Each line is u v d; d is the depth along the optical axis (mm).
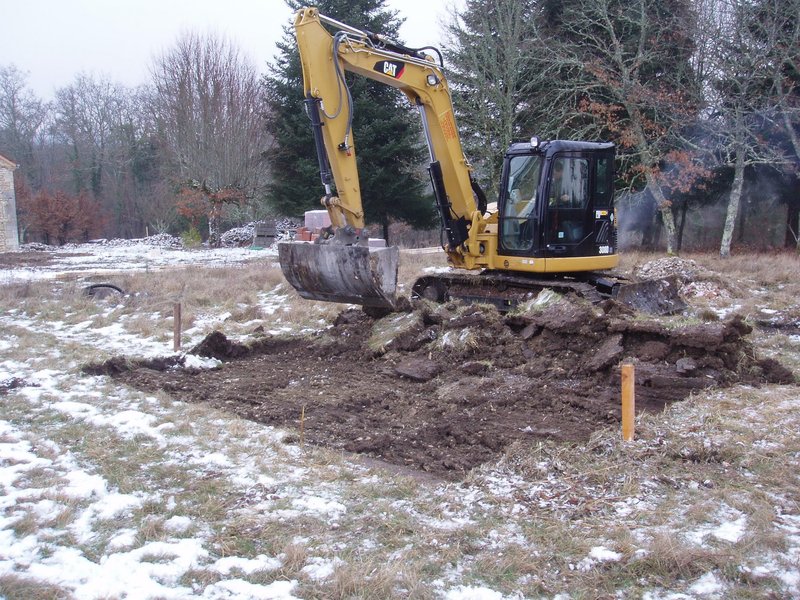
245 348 10383
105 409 7543
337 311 13422
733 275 16484
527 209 10703
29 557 4375
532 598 3996
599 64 21516
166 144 43969
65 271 22438
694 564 4238
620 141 22062
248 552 4492
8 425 6949
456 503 5188
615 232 11422
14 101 58312
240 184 40531
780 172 22656
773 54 19844
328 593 4020
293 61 31328
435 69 10680
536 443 6234
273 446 6402
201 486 5473
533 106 25391
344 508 5105
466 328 9195
